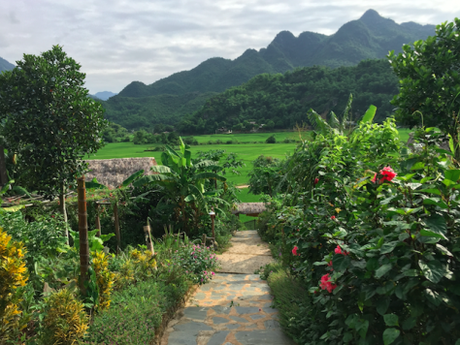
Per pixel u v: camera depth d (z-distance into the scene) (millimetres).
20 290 3412
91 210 12258
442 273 2094
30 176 9359
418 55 7062
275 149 84438
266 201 16859
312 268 3912
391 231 2533
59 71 9555
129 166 16500
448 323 2283
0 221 5262
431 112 6441
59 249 5941
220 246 13406
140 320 4410
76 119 9359
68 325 3676
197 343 4676
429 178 2430
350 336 2836
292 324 4570
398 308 2549
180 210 15133
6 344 3371
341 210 3711
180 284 6648
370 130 5551
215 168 15430
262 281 8211
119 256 7078
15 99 8812
